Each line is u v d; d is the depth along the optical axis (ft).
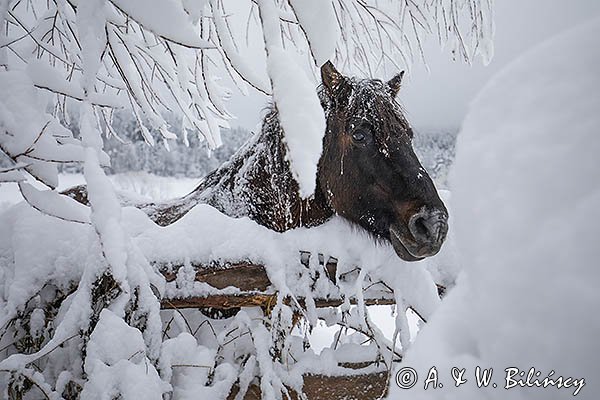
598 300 1.66
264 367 5.08
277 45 4.02
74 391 4.99
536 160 2.05
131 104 9.16
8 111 4.28
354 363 5.73
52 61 9.16
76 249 5.42
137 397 4.33
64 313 5.14
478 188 2.23
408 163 6.37
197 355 5.05
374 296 5.79
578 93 2.09
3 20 4.63
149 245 5.22
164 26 4.21
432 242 5.96
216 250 5.26
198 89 7.79
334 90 6.82
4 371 4.71
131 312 4.83
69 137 4.94
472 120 2.46
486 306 2.07
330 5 3.96
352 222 6.67
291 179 6.83
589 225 1.78
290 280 5.43
